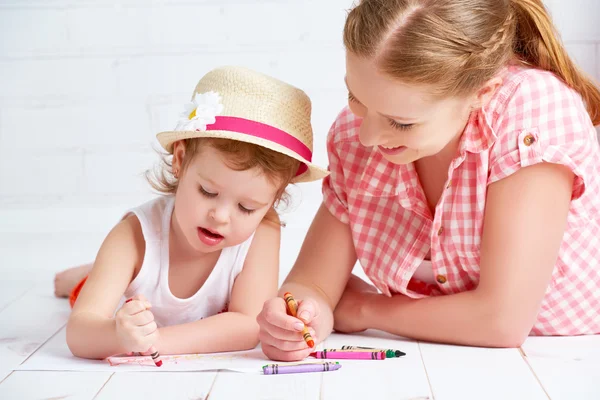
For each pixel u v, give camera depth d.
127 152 3.07
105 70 3.04
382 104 1.67
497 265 1.83
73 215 3.10
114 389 1.66
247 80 1.90
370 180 1.96
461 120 1.75
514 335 1.87
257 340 1.94
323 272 2.06
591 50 2.89
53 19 3.02
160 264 2.00
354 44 1.66
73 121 3.07
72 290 2.40
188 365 1.78
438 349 1.89
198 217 1.85
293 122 1.90
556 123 1.81
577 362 1.80
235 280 2.02
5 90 3.07
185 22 3.00
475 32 1.68
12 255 3.10
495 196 1.81
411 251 1.95
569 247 1.94
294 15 2.97
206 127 1.83
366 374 1.73
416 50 1.62
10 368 1.80
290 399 1.59
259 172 1.82
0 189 3.11
